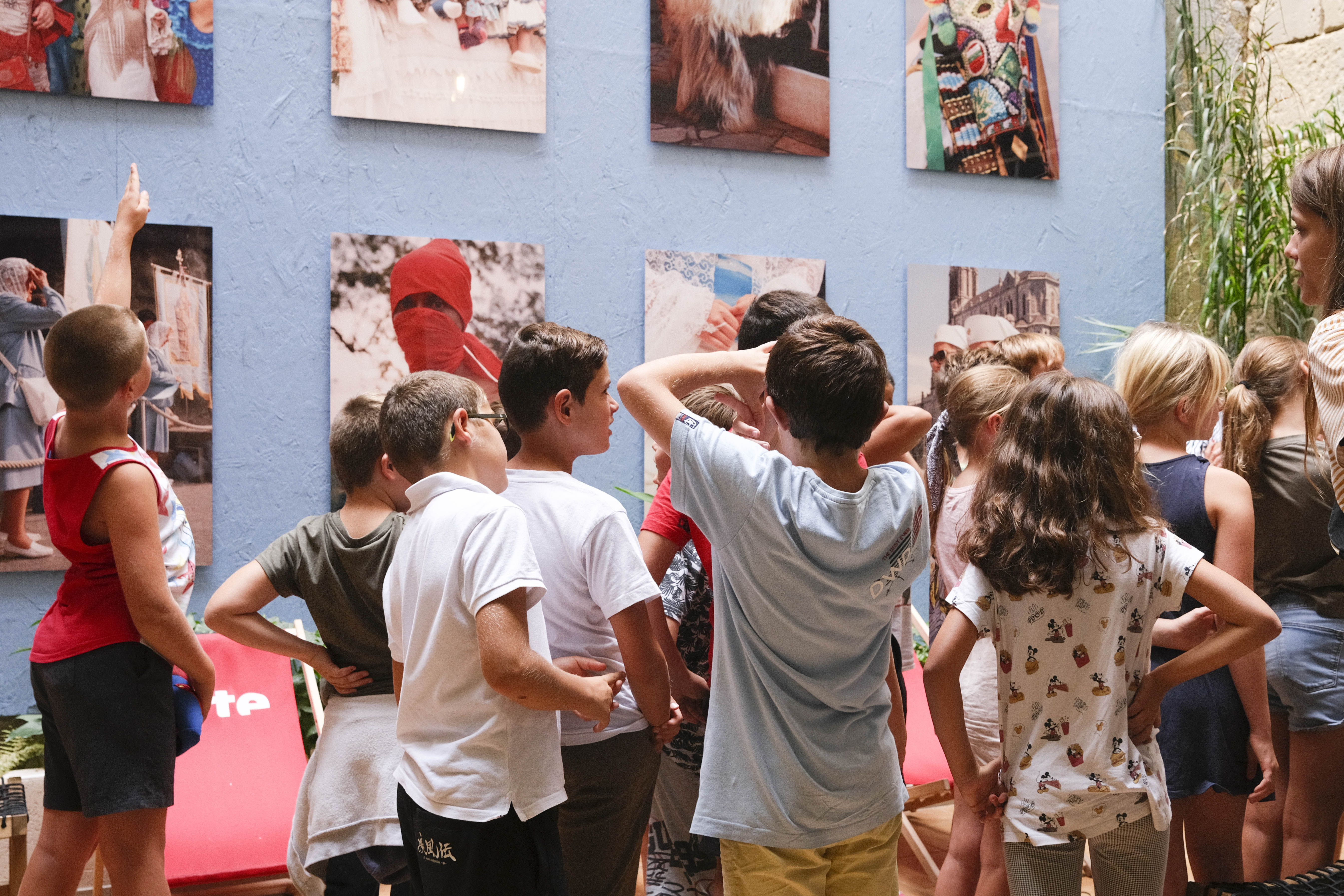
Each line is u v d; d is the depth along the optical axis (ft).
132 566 6.33
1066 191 15.14
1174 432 7.31
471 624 5.25
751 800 5.20
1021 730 5.98
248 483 11.57
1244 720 7.13
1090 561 5.77
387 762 6.80
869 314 14.08
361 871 6.95
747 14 13.32
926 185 14.37
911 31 14.19
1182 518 6.88
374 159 12.03
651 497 13.00
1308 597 8.04
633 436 12.98
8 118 10.80
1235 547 6.69
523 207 12.58
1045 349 10.34
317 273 11.83
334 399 11.78
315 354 11.83
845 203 13.97
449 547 5.32
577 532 6.00
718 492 5.09
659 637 6.68
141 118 11.23
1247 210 15.39
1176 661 5.90
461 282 12.21
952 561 7.95
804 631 5.14
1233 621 5.77
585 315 12.82
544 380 6.16
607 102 12.89
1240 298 15.17
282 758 9.80
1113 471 5.83
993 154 14.57
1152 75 15.61
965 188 14.58
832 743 5.26
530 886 5.26
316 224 11.83
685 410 5.30
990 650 7.43
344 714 6.93
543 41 12.48
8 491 10.64
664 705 6.00
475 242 12.27
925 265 14.26
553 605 6.05
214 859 8.77
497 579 5.12
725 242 13.42
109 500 6.32
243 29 11.56
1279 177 15.17
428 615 5.34
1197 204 15.57
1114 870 5.93
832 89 13.85
